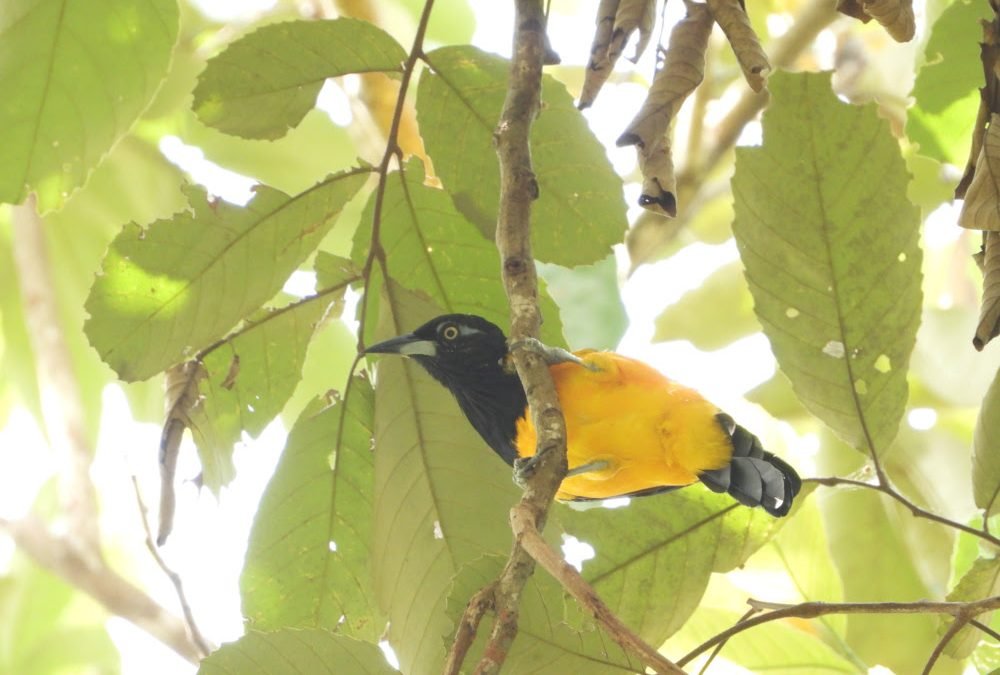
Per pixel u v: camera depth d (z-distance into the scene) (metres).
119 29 7.94
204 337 7.79
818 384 7.30
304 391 12.48
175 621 15.95
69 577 15.85
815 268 7.09
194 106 7.70
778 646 9.25
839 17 14.27
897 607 6.09
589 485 8.34
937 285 14.34
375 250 7.81
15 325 14.75
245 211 7.66
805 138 6.94
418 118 7.81
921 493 9.86
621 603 7.91
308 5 13.43
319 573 8.20
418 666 7.43
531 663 5.84
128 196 13.51
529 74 6.77
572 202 7.85
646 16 6.44
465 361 8.23
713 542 7.93
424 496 7.56
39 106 8.02
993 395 7.24
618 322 10.94
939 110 9.02
